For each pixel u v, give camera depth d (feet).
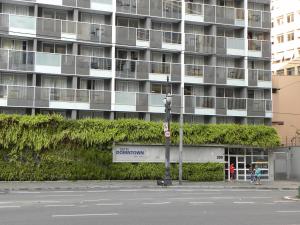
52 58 136.77
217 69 157.17
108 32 144.15
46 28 137.18
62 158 126.82
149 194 91.35
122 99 143.13
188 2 156.15
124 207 65.31
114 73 143.74
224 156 147.43
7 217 52.95
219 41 158.92
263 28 166.81
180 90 152.66
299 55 299.58
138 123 135.33
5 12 138.62
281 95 184.85
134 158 134.51
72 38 139.85
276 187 124.57
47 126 125.49
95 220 51.06
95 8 143.43
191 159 142.51
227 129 147.33
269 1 173.99
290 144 180.04
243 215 58.29
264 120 165.58
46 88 134.72
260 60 169.58
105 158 130.72
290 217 56.90
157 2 151.23
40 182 121.70
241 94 162.71
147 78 147.43
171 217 54.85
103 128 131.23
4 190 99.14
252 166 143.54
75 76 139.95
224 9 160.86
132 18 151.64
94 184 118.21
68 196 84.33
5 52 132.26
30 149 124.36
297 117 184.85
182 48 153.28
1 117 121.39
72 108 137.28
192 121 157.07
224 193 99.60
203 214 58.54
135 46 147.13
